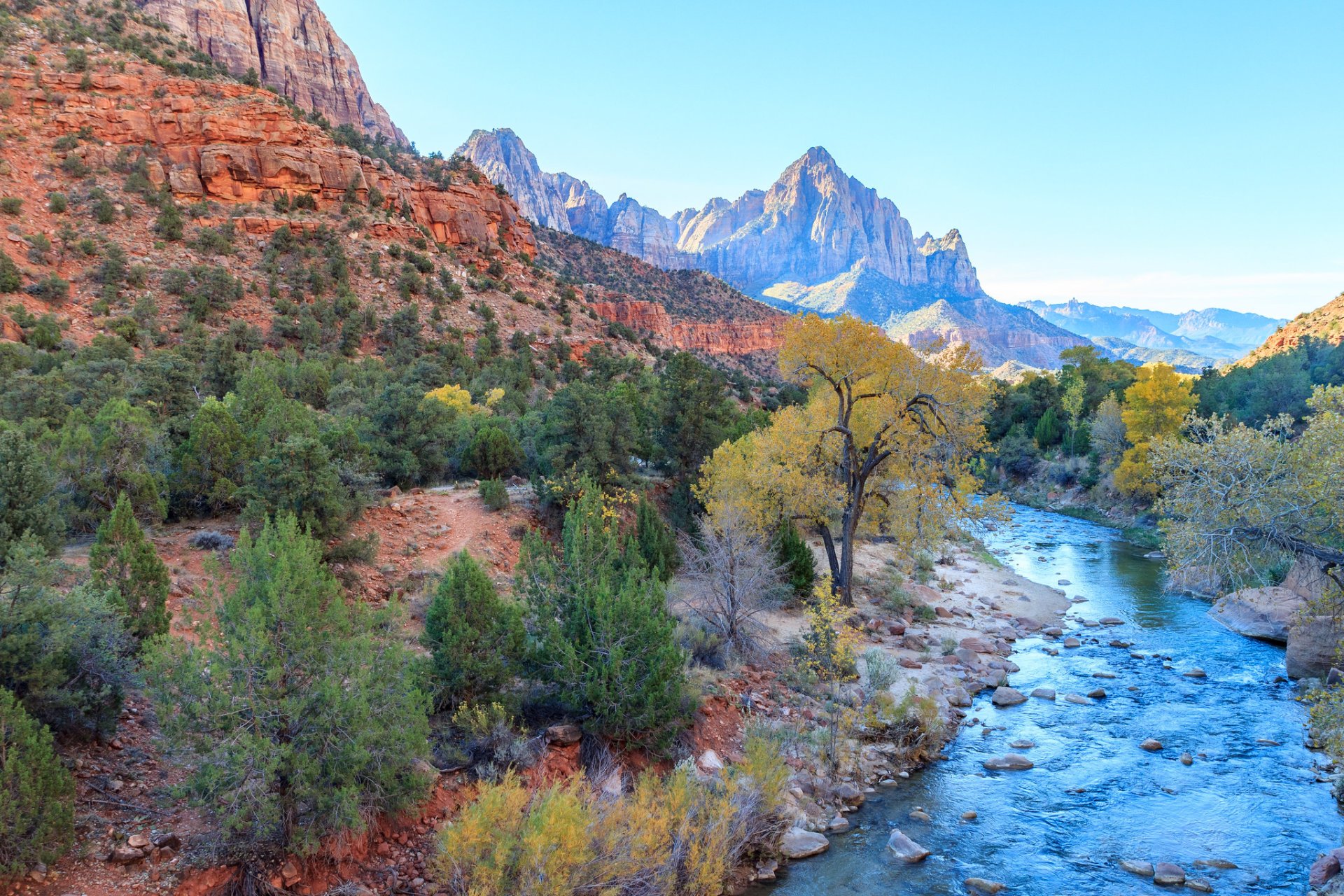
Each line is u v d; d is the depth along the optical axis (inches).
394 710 434.0
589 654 579.8
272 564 439.8
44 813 345.1
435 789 480.7
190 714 374.3
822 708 749.9
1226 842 558.9
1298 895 493.4
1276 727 758.5
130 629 471.5
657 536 944.9
